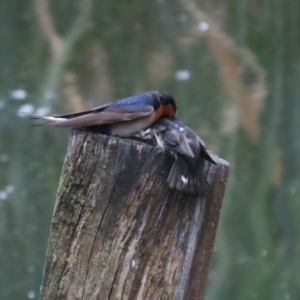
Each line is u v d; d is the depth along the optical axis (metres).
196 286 4.52
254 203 13.00
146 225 4.31
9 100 14.27
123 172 4.27
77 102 14.54
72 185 4.31
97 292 4.36
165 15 15.05
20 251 12.26
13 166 13.24
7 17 15.05
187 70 14.63
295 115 14.23
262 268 12.04
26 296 11.80
